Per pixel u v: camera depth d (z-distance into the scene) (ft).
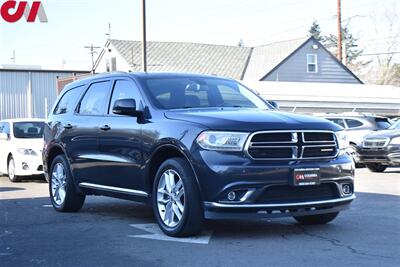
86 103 28.76
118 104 24.07
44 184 46.65
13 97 110.52
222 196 20.35
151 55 154.10
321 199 21.75
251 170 20.35
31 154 47.93
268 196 20.77
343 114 66.69
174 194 22.08
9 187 44.06
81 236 23.12
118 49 155.33
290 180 20.79
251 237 22.34
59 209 29.78
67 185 29.09
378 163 53.83
